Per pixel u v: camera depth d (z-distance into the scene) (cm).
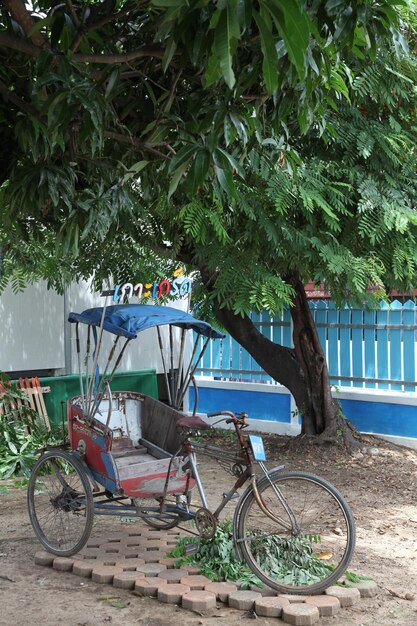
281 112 441
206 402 1230
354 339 1062
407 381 1010
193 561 540
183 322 613
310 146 850
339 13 372
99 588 521
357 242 869
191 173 383
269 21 297
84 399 604
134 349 1327
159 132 461
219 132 394
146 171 550
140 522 671
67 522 639
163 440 648
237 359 1205
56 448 617
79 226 489
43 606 489
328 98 479
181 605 489
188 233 782
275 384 1152
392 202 843
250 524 552
